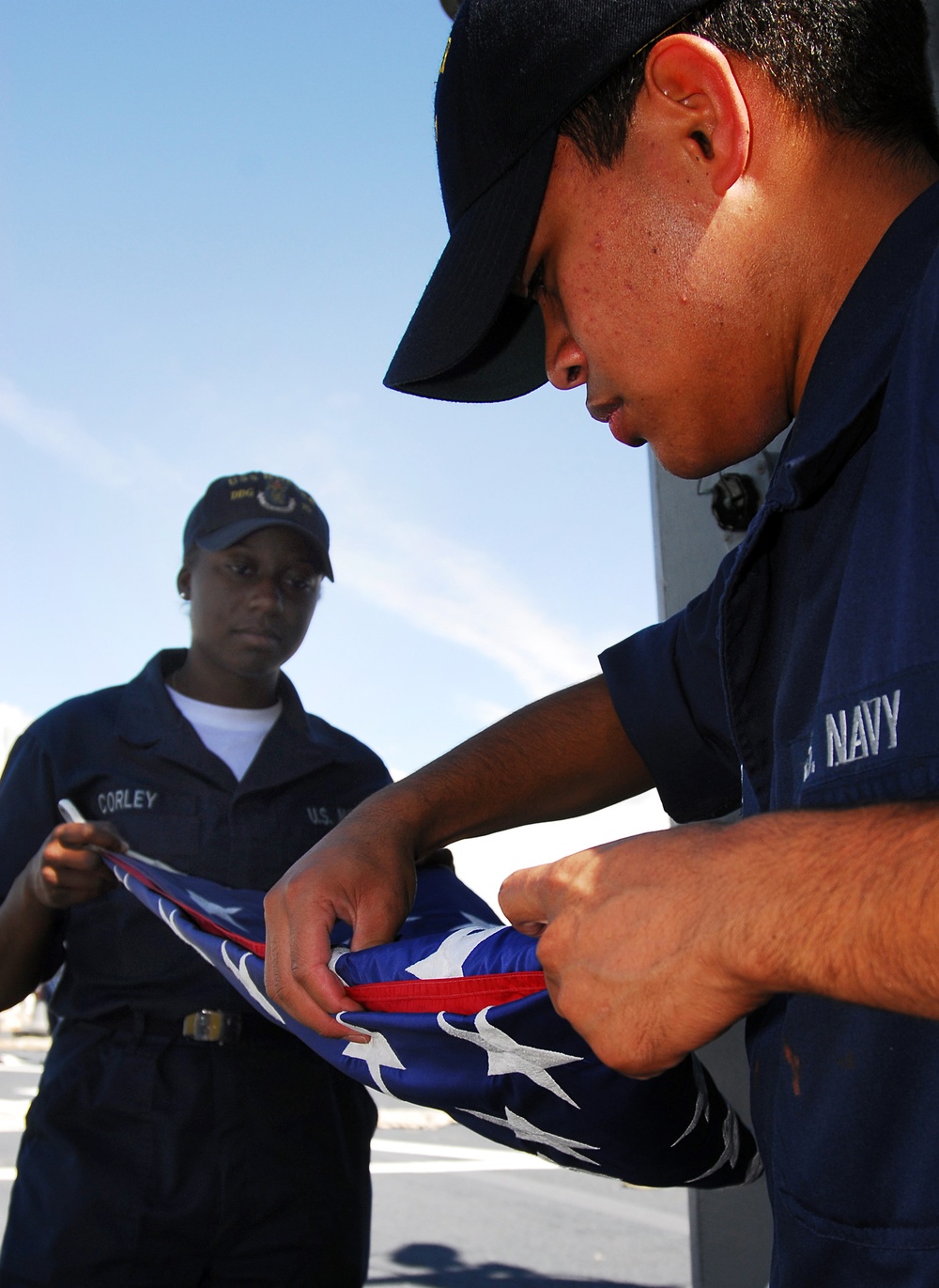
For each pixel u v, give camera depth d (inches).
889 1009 20.6
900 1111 26.0
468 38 34.0
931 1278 24.9
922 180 31.7
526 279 36.8
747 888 22.2
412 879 45.1
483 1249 203.0
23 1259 67.5
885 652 25.0
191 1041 72.6
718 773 46.9
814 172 31.2
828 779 25.8
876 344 28.5
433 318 35.3
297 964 41.6
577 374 37.3
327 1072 75.8
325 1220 72.6
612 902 24.5
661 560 74.2
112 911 74.8
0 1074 430.0
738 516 67.6
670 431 34.6
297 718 88.0
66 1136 70.2
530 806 50.1
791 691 30.6
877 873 20.4
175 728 82.9
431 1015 37.0
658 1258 198.8
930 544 24.3
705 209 31.6
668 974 23.1
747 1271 62.2
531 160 33.0
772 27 30.9
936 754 23.2
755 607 36.0
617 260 32.8
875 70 30.8
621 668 49.7
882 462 27.0
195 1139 70.2
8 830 79.4
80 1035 73.7
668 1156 40.6
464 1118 45.1
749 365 32.8
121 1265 67.1
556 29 31.9
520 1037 35.0
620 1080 35.4
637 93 31.7
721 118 30.8
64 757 81.7
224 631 87.4
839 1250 27.0
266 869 80.4
